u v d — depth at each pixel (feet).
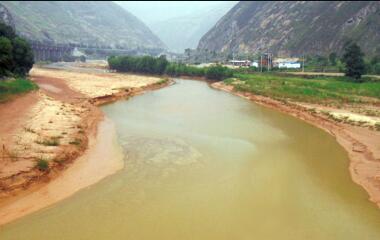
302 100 231.50
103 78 395.75
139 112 204.13
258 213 85.15
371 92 246.68
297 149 133.28
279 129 164.86
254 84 311.68
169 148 132.36
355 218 83.20
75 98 233.76
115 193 94.68
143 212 85.10
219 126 168.86
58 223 79.87
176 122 176.86
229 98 269.64
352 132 153.69
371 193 95.45
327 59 461.37
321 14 623.77
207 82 417.90
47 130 137.80
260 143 140.56
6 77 254.68
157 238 74.84
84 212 84.69
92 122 167.94
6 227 77.71
